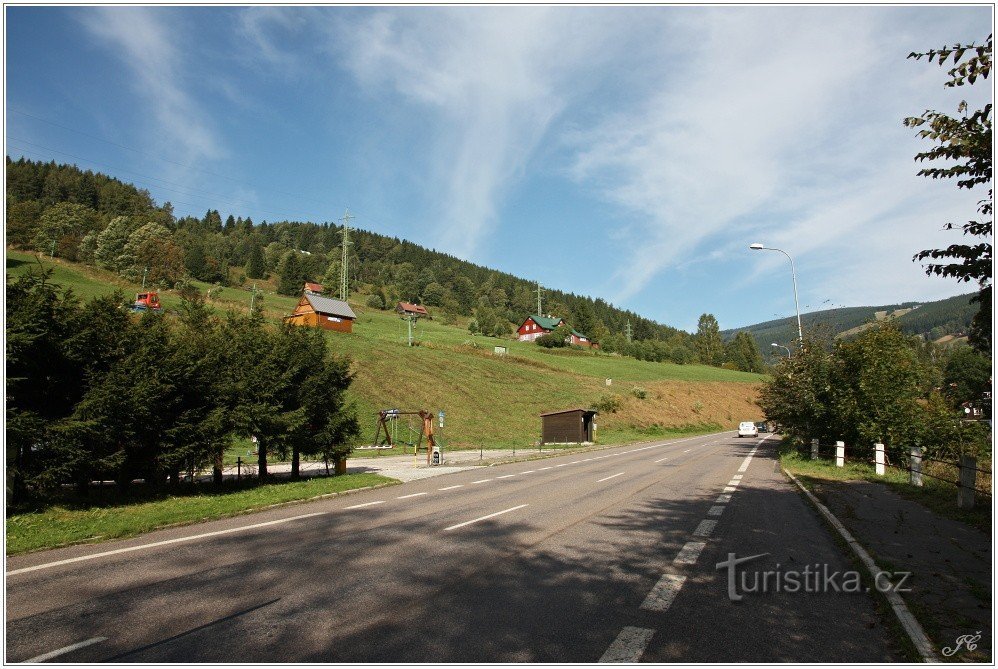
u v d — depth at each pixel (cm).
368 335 7750
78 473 1144
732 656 448
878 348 2125
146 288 7512
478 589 617
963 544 818
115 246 9650
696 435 6209
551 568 704
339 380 1878
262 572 685
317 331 1859
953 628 500
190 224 19538
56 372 1119
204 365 1412
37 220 9925
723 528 966
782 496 1381
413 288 16750
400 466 2497
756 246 2811
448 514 1127
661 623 518
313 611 547
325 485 1557
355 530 957
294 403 1725
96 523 955
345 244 10812
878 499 1256
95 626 507
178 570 695
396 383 4866
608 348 11806
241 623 514
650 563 729
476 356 7294
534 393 6059
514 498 1368
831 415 2344
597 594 600
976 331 602
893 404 2036
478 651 455
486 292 19525
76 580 650
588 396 6531
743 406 9156
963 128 590
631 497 1368
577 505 1241
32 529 903
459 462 2720
